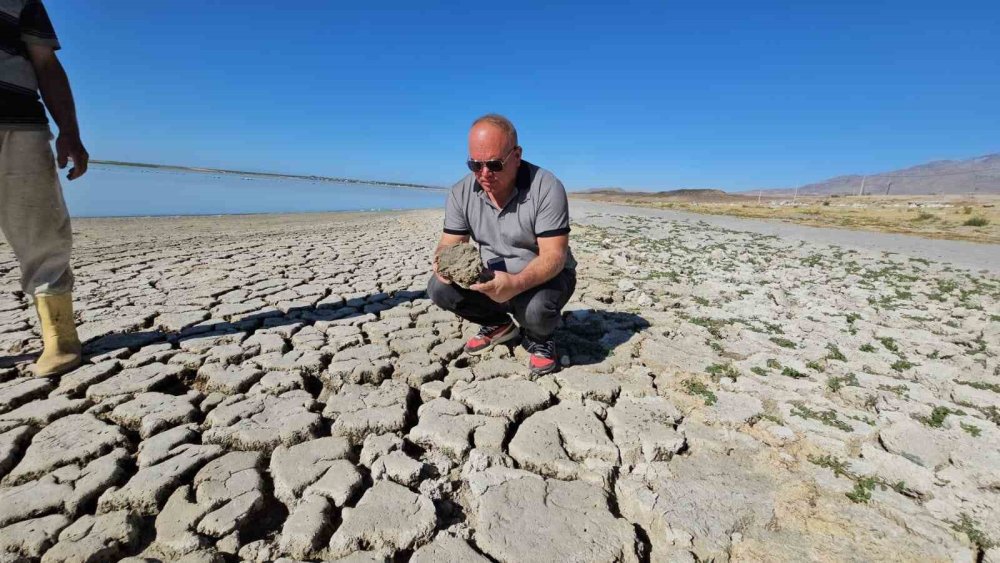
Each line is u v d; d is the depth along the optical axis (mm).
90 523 1621
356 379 2760
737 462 2080
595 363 3002
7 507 1686
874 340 3723
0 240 7539
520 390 2600
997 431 2354
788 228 15141
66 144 2461
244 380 2637
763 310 4457
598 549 1585
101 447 2023
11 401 2348
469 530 1674
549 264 2545
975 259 9000
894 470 2031
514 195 2607
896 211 25641
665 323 3881
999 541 1667
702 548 1632
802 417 2428
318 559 1560
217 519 1657
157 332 3416
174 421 2264
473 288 2445
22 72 2271
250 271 5578
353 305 4211
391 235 10562
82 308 3859
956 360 3373
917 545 1640
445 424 2260
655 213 21578
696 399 2582
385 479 1882
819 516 1769
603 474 1969
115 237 9266
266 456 2088
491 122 2396
